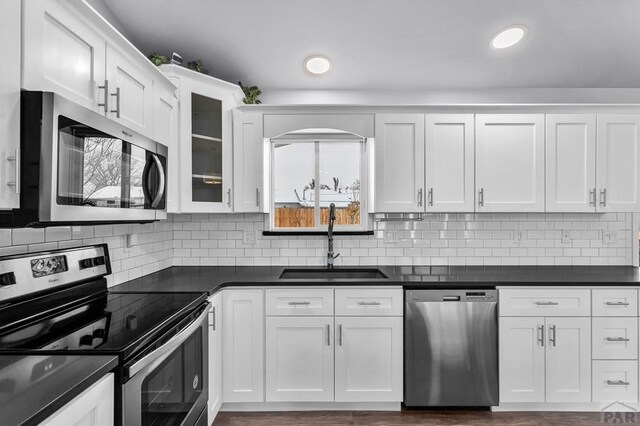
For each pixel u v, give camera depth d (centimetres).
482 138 265
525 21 232
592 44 249
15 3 103
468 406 236
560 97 294
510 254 293
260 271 270
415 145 266
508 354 230
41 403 76
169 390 138
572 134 265
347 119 268
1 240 136
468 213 292
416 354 229
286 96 293
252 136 266
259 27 236
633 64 266
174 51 253
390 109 267
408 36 242
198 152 246
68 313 151
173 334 138
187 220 294
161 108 209
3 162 99
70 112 118
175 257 294
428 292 229
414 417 229
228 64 265
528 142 265
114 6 218
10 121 101
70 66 129
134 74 175
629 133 265
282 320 231
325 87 290
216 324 218
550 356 230
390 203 266
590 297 230
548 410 237
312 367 231
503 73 275
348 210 298
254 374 231
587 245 293
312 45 250
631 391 229
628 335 230
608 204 264
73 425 86
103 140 139
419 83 286
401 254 294
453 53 256
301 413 235
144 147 172
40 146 107
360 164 297
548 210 264
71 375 91
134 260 235
